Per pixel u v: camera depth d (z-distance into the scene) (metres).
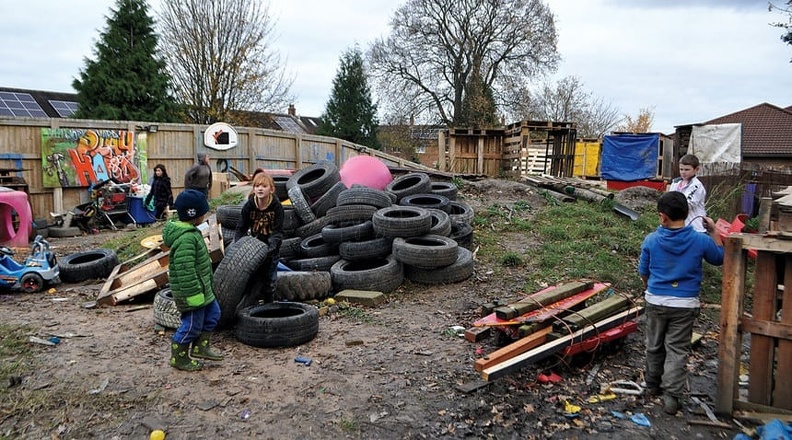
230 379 4.19
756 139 28.22
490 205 11.67
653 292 3.81
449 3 33.91
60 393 3.86
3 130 12.19
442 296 6.64
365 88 46.75
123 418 3.54
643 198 13.65
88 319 5.70
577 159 26.31
